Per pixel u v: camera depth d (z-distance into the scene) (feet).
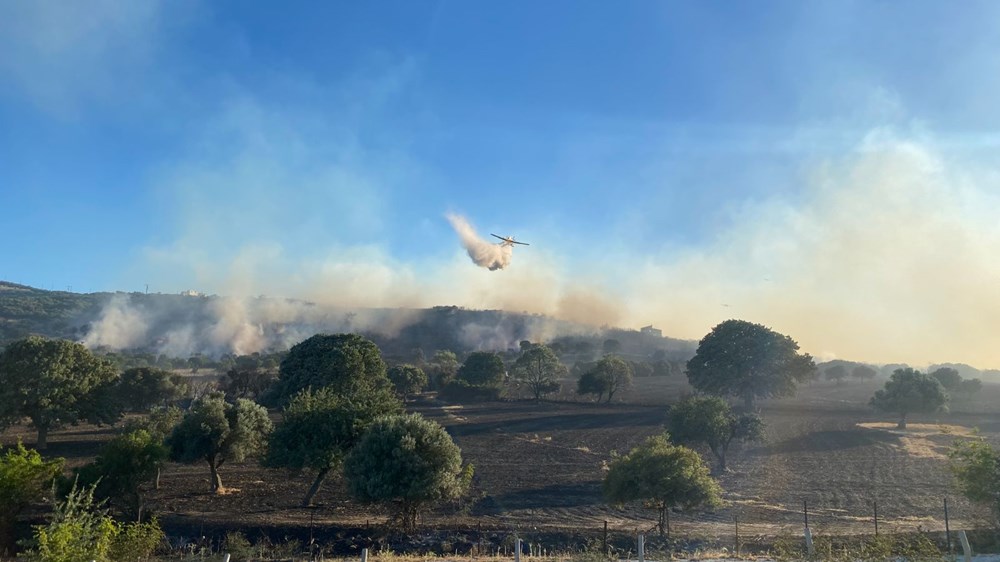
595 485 158.10
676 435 185.16
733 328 335.26
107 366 242.78
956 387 379.96
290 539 101.96
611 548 86.17
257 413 159.74
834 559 67.72
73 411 226.99
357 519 118.11
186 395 338.54
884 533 98.63
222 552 90.68
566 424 290.35
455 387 410.31
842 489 153.28
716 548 89.04
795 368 334.44
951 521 114.83
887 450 217.36
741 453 214.48
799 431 262.47
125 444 110.52
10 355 220.84
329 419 136.15
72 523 58.65
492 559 80.64
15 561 82.43
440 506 131.95
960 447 81.30
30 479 92.17
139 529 70.49
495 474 173.27
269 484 159.12
